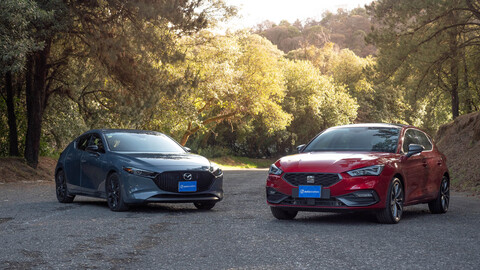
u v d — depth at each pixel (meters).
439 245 5.89
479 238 6.39
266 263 4.99
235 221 7.95
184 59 20.64
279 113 47.38
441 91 26.83
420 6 19.27
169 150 10.41
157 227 7.29
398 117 65.12
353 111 62.56
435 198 9.32
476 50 22.69
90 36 19.28
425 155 9.20
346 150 8.48
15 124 21.84
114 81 21.28
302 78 61.50
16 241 6.15
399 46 20.62
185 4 19.81
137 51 19.75
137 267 4.84
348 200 7.38
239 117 48.62
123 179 9.09
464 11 20.19
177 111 32.31
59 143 25.67
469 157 18.94
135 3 18.50
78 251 5.58
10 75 21.23
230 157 59.72
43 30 17.97
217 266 4.88
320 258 5.20
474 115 22.06
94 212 9.11
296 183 7.70
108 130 10.73
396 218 7.79
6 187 15.97
